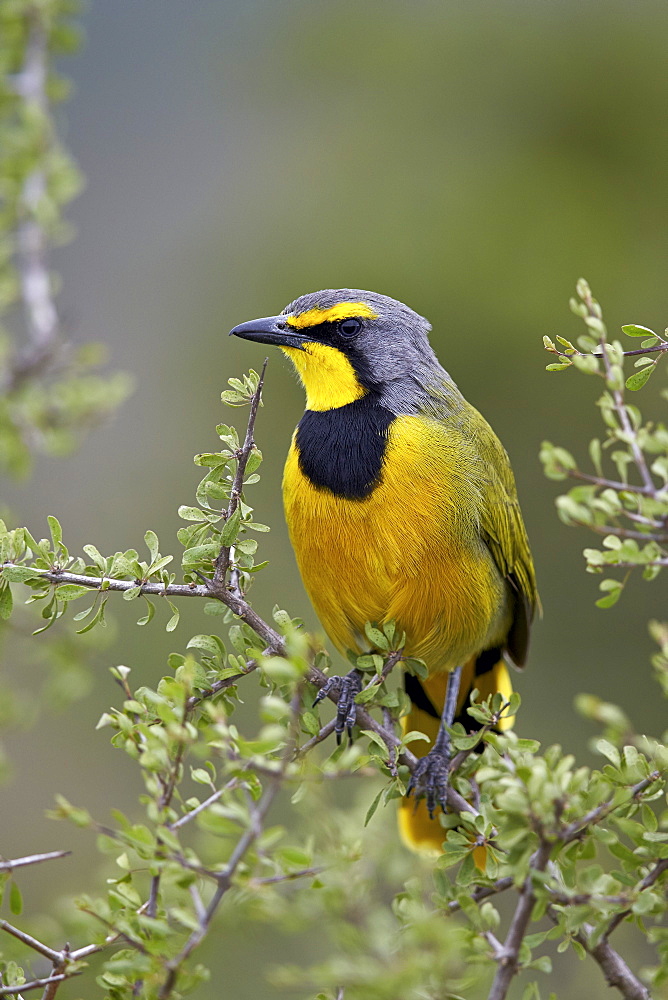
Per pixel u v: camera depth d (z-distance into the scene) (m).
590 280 18.44
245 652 7.79
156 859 5.92
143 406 19.31
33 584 7.50
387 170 19.70
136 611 15.54
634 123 19.30
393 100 20.12
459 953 6.25
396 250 18.89
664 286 18.44
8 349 10.84
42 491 18.23
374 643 9.12
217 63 22.88
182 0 23.58
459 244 18.67
